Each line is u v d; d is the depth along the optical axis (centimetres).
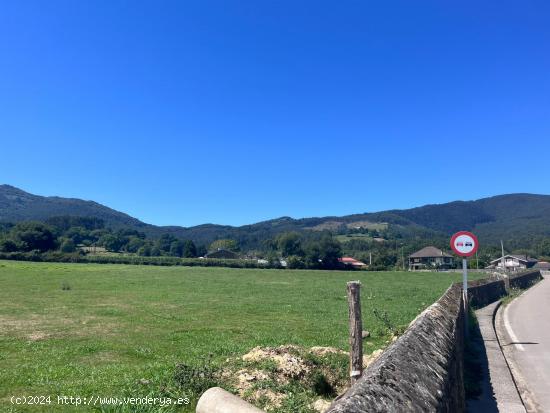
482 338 1394
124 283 4488
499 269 9162
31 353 1252
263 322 1973
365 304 2697
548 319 1933
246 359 895
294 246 11650
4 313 2166
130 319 2006
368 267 9812
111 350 1294
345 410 321
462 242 1512
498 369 1008
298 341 1467
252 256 14412
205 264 9819
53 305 2542
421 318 756
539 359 1149
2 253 9481
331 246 10262
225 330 1719
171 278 5506
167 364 1065
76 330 1686
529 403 806
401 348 511
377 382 387
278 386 763
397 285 4825
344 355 972
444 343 630
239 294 3497
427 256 12406
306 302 2903
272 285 4681
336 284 4994
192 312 2308
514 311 2255
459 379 716
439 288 4300
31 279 4744
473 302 2195
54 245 12144
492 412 738
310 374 834
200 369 826
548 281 5650
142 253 14338
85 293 3344
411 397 392
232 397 513
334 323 1944
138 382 859
